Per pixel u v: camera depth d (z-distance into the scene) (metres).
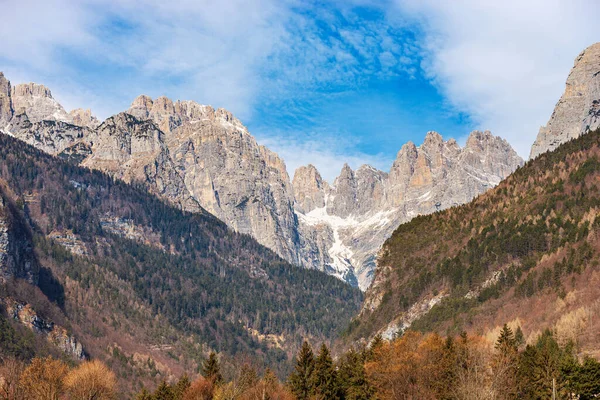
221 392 153.62
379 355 148.75
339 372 156.25
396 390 137.00
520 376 134.62
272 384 154.75
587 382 129.75
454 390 124.56
